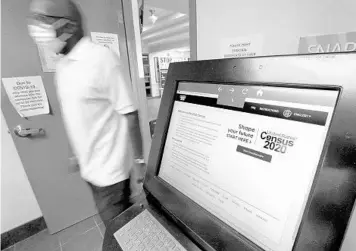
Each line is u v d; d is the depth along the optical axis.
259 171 0.27
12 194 1.30
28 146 1.21
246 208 0.28
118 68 1.12
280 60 0.26
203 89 0.36
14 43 1.08
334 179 0.20
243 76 0.30
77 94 1.04
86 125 1.10
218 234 0.29
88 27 1.28
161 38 6.87
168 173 0.40
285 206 0.24
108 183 1.22
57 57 1.15
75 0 1.20
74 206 1.46
